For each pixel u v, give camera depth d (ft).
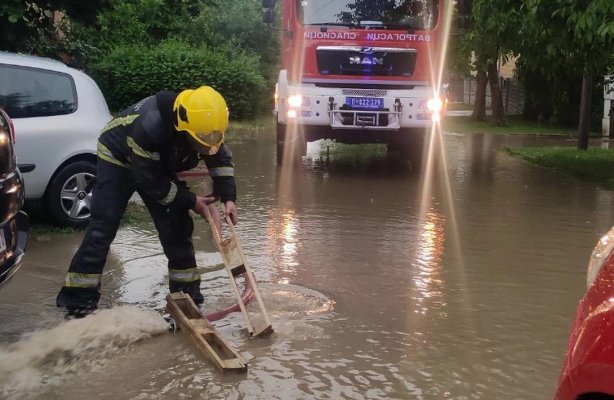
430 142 42.16
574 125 89.51
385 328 16.48
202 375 13.93
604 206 31.86
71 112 24.77
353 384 13.65
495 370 14.33
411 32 38.68
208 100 15.35
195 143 15.64
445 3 39.11
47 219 25.12
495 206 31.55
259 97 77.77
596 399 7.39
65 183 24.61
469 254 23.07
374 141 40.91
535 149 55.93
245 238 24.70
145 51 74.23
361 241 24.53
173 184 16.21
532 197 34.06
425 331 16.33
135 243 23.80
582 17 31.58
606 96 75.31
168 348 15.19
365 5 38.55
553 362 14.73
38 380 13.60
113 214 16.87
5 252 15.28
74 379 13.67
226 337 15.87
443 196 33.94
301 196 33.19
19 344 14.99
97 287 17.10
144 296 18.52
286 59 39.91
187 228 17.52
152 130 15.49
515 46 45.83
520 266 21.76
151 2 86.28
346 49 38.65
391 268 21.31
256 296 16.30
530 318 17.25
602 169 43.83
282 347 15.33
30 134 23.65
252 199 32.19
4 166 15.46
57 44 59.31
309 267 21.26
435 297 18.71
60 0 32.45
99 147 17.03
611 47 39.42
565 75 84.89
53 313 16.93
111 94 72.18
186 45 76.79
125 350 14.99
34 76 24.16
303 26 38.65
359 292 19.02
